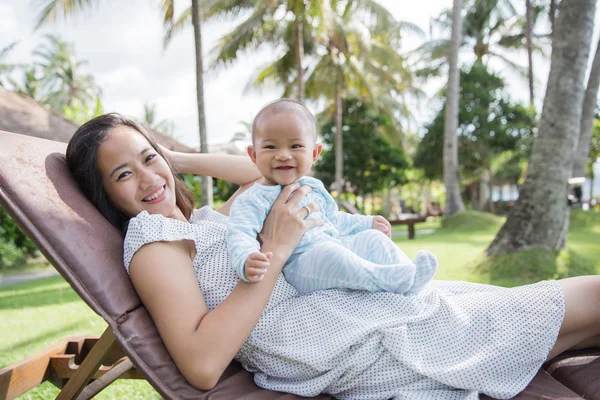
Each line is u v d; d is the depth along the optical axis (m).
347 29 13.84
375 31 15.41
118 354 2.10
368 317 1.32
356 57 14.98
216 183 15.41
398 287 1.38
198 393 1.19
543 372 1.40
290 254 1.39
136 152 1.50
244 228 1.40
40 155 1.48
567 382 1.38
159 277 1.25
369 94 15.98
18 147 1.42
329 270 1.39
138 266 1.27
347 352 1.28
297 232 1.43
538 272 5.02
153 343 1.22
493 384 1.25
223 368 1.19
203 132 7.84
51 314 4.26
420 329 1.32
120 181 1.48
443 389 1.27
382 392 1.28
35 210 1.25
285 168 1.56
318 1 11.66
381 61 16.59
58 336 3.54
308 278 1.42
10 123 4.30
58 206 1.33
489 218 12.18
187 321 1.20
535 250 5.32
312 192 1.66
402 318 1.31
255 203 1.49
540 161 5.45
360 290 1.41
